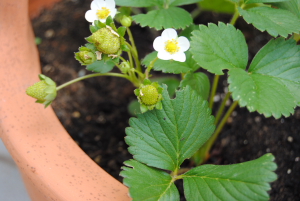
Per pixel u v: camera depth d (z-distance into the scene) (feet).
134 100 1.80
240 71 1.34
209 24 1.36
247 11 1.41
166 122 1.33
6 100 1.44
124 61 1.39
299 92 1.34
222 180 1.26
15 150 1.36
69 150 1.39
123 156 1.67
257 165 1.23
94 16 1.38
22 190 1.77
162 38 1.33
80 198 1.27
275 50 1.38
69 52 1.91
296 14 1.45
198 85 1.45
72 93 1.81
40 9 2.02
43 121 1.43
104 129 1.75
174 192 1.29
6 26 1.56
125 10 1.63
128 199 1.28
